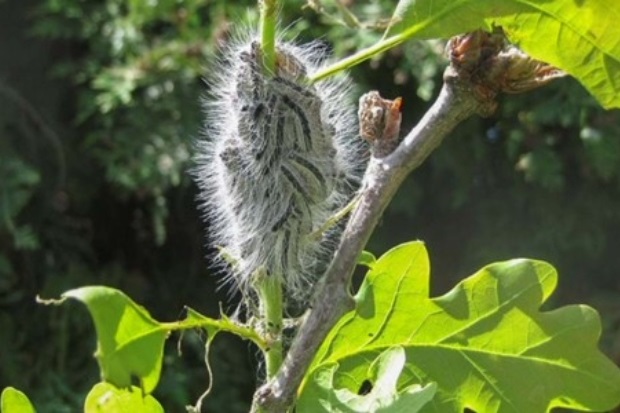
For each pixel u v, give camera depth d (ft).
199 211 5.22
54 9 4.88
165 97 4.78
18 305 4.97
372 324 1.48
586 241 4.68
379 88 4.69
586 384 1.49
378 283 1.48
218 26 4.56
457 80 1.33
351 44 4.41
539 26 1.30
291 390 1.35
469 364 1.49
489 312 1.49
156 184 4.78
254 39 1.40
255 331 1.40
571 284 4.79
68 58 5.17
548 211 4.69
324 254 1.47
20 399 1.49
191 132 4.78
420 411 1.49
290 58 1.38
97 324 1.31
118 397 1.41
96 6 4.95
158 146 4.78
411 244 1.48
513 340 1.49
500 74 1.33
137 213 5.51
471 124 4.67
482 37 1.33
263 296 1.42
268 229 1.41
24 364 4.85
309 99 1.38
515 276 1.49
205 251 5.26
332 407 1.41
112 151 4.89
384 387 1.41
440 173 4.83
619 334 4.50
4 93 5.06
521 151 4.61
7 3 5.16
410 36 1.33
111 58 4.93
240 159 1.41
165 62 4.75
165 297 5.29
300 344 1.35
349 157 1.49
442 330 1.49
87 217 5.33
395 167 1.35
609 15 1.29
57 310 4.91
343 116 1.49
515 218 4.77
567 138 4.60
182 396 4.63
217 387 4.82
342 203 1.48
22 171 4.70
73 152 5.23
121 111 4.91
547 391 1.49
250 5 4.55
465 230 4.87
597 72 1.31
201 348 4.86
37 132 5.16
